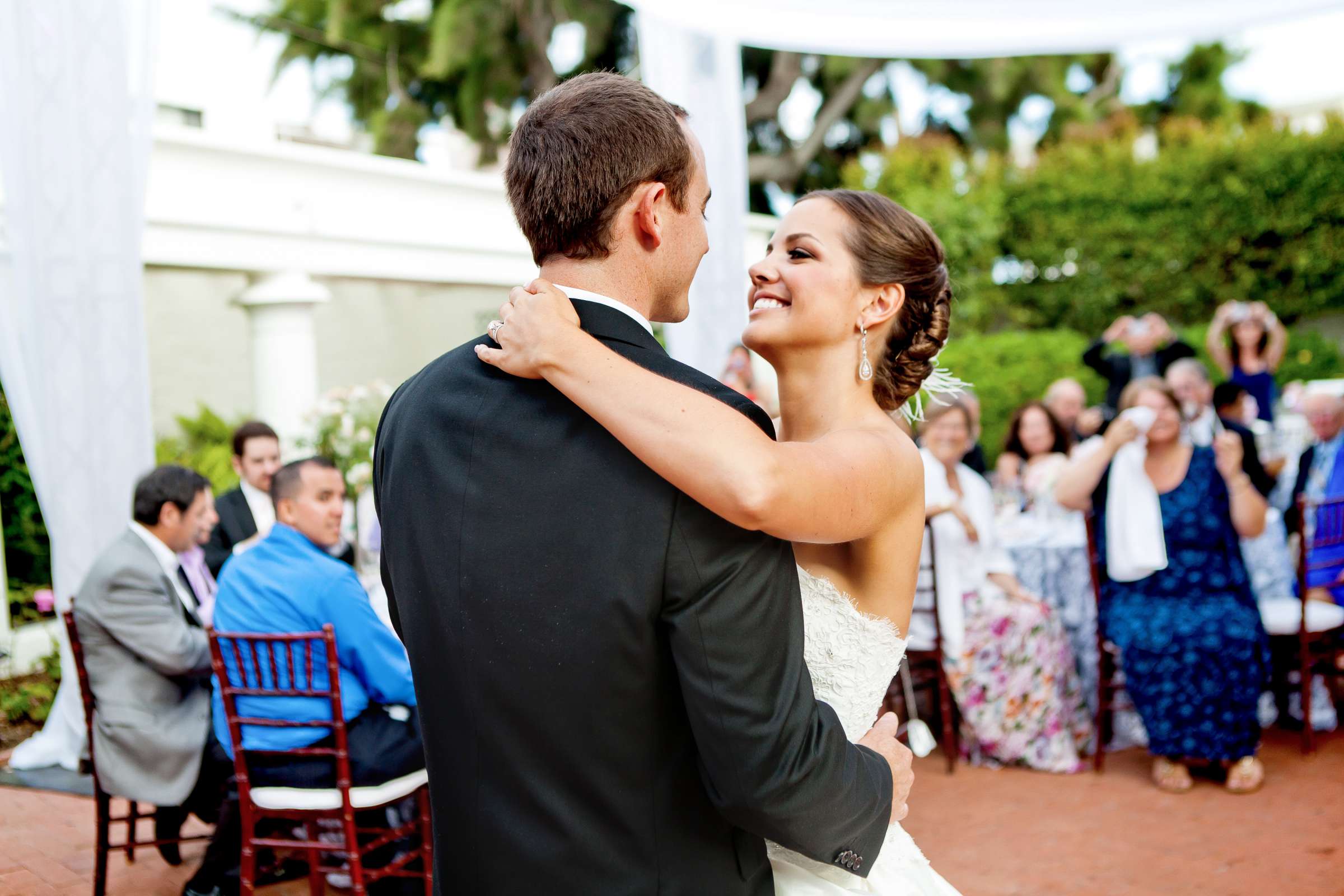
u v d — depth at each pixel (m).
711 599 1.02
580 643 1.04
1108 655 4.21
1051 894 3.01
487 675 1.08
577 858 1.07
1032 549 4.50
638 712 1.06
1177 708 3.77
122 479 3.74
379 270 7.61
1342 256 10.77
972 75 16.06
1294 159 10.85
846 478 1.13
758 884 1.17
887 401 1.57
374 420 5.24
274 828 3.05
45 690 4.69
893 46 4.84
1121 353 7.60
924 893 1.45
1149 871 3.14
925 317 1.54
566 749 1.06
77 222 3.64
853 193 1.52
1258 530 4.05
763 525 1.01
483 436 1.11
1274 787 3.80
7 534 5.09
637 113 1.13
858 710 1.44
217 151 6.51
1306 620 4.13
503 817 1.09
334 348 7.62
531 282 1.15
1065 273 11.91
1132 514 3.85
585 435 1.07
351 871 2.63
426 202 7.94
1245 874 3.09
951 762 4.12
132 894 3.07
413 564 1.15
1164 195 11.34
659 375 1.07
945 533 4.11
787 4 4.64
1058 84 15.66
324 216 7.17
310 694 2.61
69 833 3.53
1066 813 3.64
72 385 3.68
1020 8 4.74
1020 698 4.11
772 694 1.03
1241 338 7.23
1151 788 3.87
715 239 5.08
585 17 14.43
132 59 3.70
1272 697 4.54
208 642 3.03
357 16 14.64
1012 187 11.94
